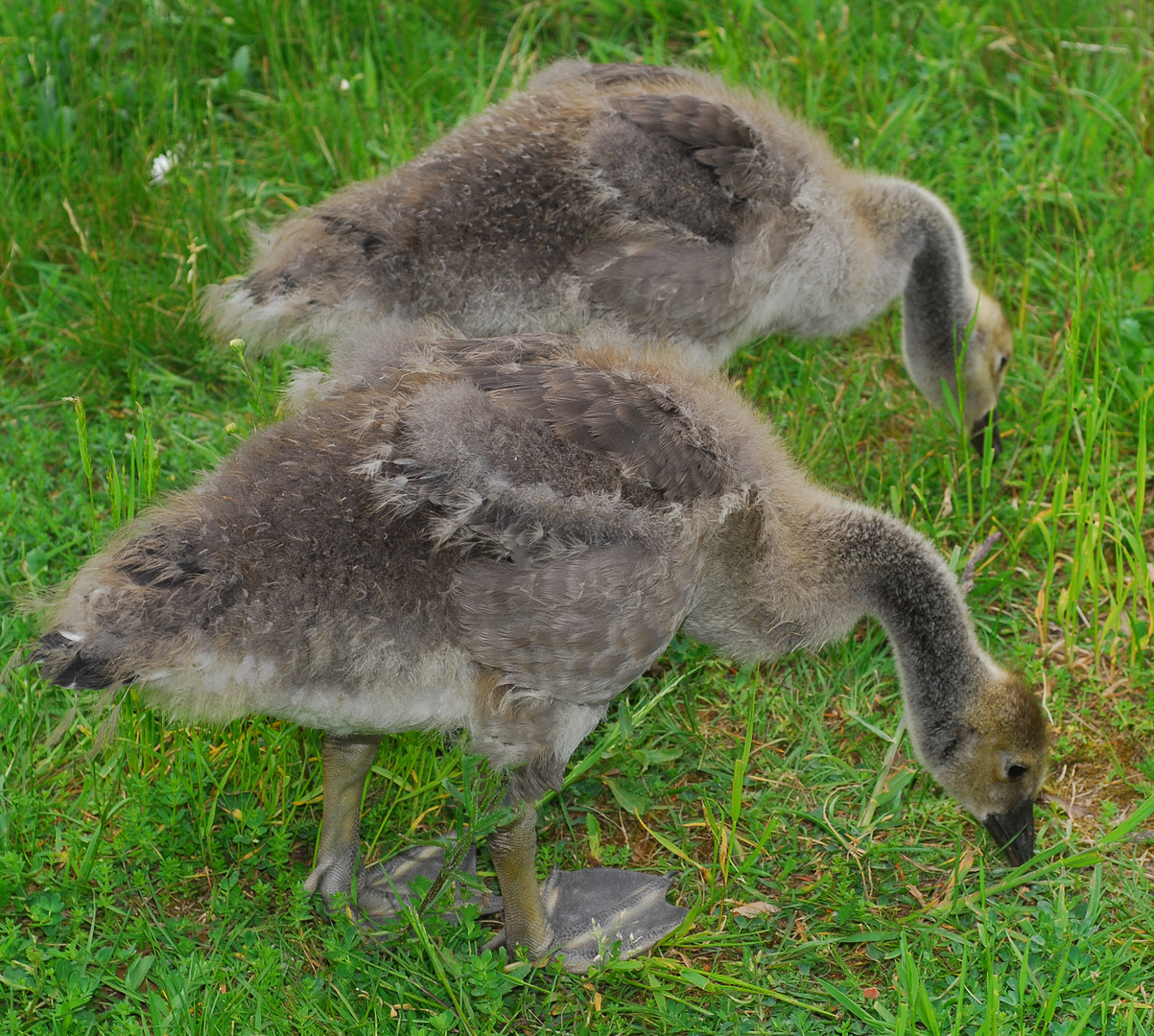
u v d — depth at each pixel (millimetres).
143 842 4387
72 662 3604
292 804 4648
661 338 5590
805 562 4875
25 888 4398
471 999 4203
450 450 3914
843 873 4602
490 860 4793
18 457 5820
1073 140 7383
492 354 4379
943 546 5902
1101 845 4531
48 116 6957
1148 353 6305
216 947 4238
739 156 5617
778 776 5047
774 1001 4262
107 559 3783
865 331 7004
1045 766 4844
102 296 6344
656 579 4098
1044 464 6035
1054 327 6828
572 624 3994
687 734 5133
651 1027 4242
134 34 7457
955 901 4512
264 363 6145
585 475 4070
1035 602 5711
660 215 5477
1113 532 5824
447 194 5297
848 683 5434
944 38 7777
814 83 7434
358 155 6957
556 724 4141
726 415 4578
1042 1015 4043
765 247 5668
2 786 4586
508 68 7598
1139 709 5266
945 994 4266
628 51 7680
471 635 3963
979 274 7102
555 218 5363
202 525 3750
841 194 6094
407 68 7496
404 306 5254
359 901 4520
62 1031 3928
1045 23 7926
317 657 3781
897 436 6535
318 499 3859
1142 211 7066
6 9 7309
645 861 4805
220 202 6785
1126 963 4375
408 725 4031
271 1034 3984
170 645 3625
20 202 6793
